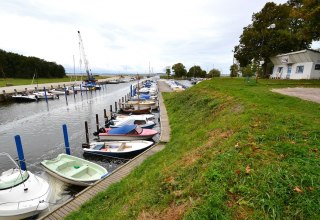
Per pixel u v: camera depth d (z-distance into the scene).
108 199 7.61
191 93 24.39
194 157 7.07
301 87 18.77
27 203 8.59
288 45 32.91
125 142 16.11
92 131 21.97
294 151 5.34
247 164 5.15
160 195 5.52
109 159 14.84
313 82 23.08
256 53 34.69
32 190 9.12
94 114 30.91
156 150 12.79
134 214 5.24
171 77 135.38
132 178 8.85
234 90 17.48
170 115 22.02
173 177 6.14
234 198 4.22
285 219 3.56
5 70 85.88
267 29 33.53
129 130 17.72
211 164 5.63
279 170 4.62
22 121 26.80
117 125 21.19
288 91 15.72
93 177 11.04
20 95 43.34
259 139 6.39
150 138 17.89
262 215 3.69
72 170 11.99
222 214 3.84
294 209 3.70
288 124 7.20
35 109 35.12
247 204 3.97
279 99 12.02
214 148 6.94
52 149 17.06
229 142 6.73
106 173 11.27
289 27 36.84
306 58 27.62
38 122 26.25
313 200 3.76
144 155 12.16
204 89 22.64
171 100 30.12
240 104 11.90
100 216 6.40
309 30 20.78
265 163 5.03
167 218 4.45
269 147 5.77
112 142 16.11
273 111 8.87
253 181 4.50
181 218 4.18
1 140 19.53
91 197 8.45
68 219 6.98
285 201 3.89
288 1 37.28
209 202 4.13
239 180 4.66
